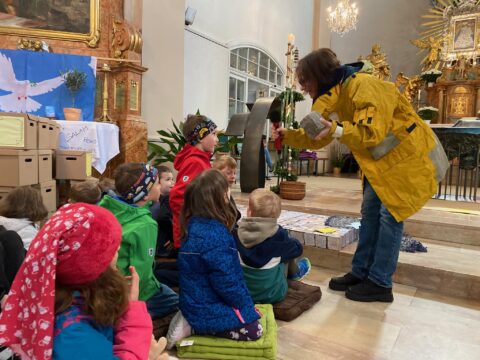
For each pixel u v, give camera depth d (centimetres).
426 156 236
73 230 84
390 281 251
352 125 217
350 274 269
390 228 244
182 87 580
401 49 1071
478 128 448
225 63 753
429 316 231
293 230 330
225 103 764
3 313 82
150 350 115
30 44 513
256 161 495
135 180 179
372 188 253
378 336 204
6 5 507
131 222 174
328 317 225
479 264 284
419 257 300
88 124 426
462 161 477
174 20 568
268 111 498
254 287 215
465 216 380
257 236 210
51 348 80
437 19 1017
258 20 852
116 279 95
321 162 1046
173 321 184
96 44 533
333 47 1148
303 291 246
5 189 296
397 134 234
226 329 176
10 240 171
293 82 484
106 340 89
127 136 509
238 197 479
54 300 83
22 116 296
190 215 188
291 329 209
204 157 249
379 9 1090
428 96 886
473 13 890
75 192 216
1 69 489
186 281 181
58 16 525
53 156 383
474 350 192
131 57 521
